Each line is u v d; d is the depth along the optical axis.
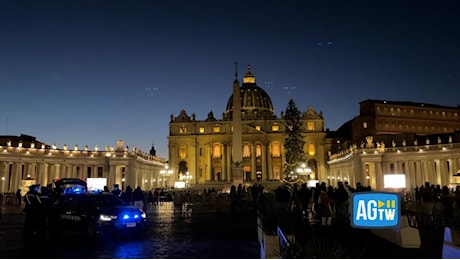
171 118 137.88
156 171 116.12
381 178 78.75
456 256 9.91
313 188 32.41
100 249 15.75
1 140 92.75
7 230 22.44
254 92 149.75
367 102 107.88
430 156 72.06
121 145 85.12
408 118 108.75
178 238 18.78
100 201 19.95
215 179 132.62
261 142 131.88
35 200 19.81
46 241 17.95
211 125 135.75
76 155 80.88
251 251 15.17
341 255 8.52
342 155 101.88
